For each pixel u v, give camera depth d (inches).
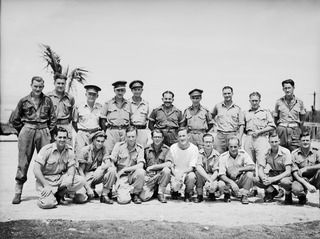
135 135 196.1
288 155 194.1
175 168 201.3
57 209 174.7
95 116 211.6
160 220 156.9
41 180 178.9
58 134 180.2
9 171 276.4
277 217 165.0
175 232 140.8
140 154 198.2
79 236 134.6
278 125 224.8
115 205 185.3
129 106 218.5
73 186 182.1
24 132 189.2
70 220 154.1
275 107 228.4
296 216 167.3
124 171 194.1
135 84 221.0
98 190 226.4
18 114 191.8
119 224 149.5
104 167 191.9
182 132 197.0
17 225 146.2
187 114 223.8
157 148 200.4
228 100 221.9
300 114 223.1
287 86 219.6
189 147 199.8
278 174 201.0
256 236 138.7
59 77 205.9
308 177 196.7
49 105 194.9
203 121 221.8
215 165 197.3
